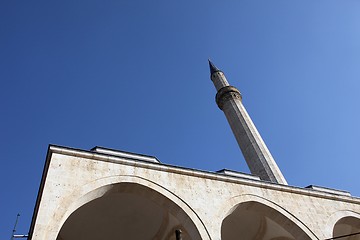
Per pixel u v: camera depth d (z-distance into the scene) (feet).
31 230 44.11
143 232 64.18
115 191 48.29
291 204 57.77
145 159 55.57
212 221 48.55
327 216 58.65
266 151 90.74
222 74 126.11
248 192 55.98
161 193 48.96
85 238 62.75
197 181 53.62
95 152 49.55
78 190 44.16
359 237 68.08
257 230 64.44
